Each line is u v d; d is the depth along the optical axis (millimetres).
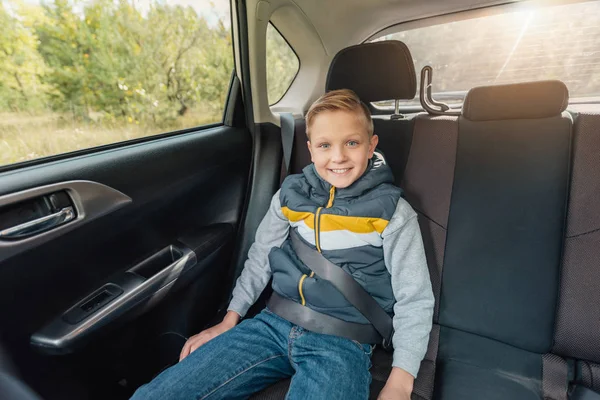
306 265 822
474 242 876
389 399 634
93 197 654
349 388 632
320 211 804
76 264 669
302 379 657
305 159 1144
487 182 875
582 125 816
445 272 902
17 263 552
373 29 1505
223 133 1057
